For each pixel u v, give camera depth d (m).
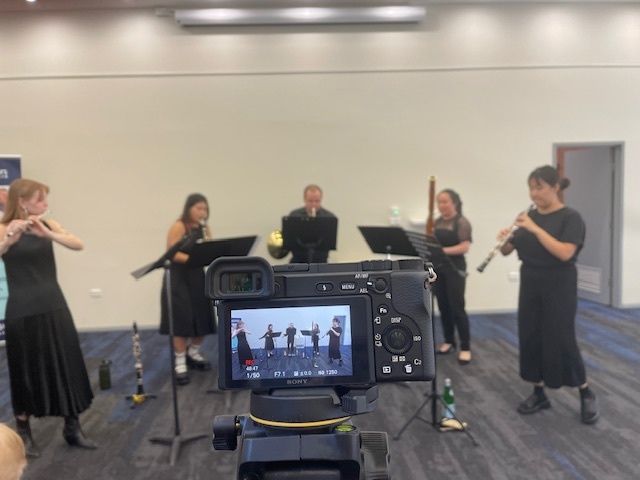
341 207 5.18
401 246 2.92
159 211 5.10
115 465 2.47
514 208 5.25
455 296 3.77
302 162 5.13
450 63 5.11
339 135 5.13
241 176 5.12
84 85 4.99
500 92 5.16
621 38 5.19
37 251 2.46
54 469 2.44
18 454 0.99
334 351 0.90
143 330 5.12
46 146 5.01
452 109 5.15
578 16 5.14
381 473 0.95
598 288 5.63
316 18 4.91
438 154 5.18
